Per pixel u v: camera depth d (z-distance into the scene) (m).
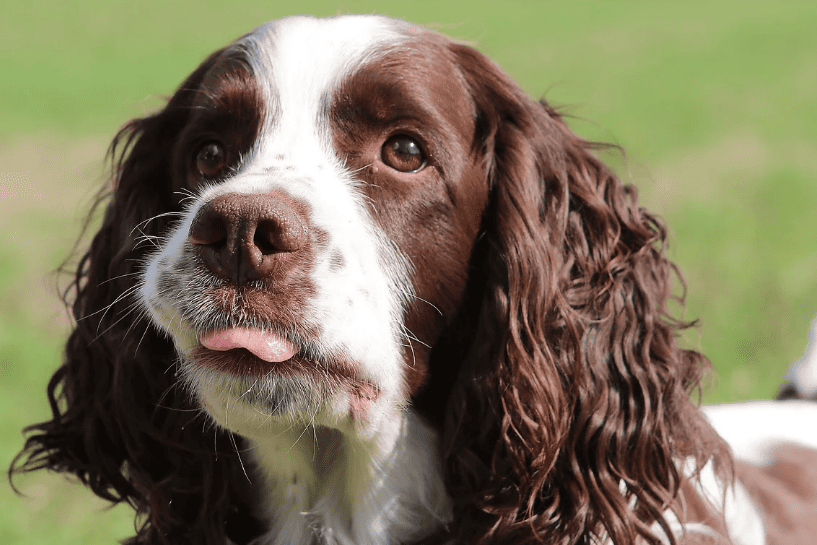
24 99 36.97
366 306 5.27
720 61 48.47
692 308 14.48
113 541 9.37
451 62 6.19
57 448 7.13
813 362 8.75
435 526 6.01
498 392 5.84
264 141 5.71
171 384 6.41
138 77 42.16
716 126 32.59
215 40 51.34
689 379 6.55
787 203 21.36
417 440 5.92
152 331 6.40
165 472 6.53
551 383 5.86
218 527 6.20
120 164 7.05
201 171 6.03
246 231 4.84
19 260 17.56
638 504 5.97
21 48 49.59
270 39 6.00
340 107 5.65
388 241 5.58
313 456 5.90
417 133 5.66
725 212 20.56
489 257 6.02
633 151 27.39
